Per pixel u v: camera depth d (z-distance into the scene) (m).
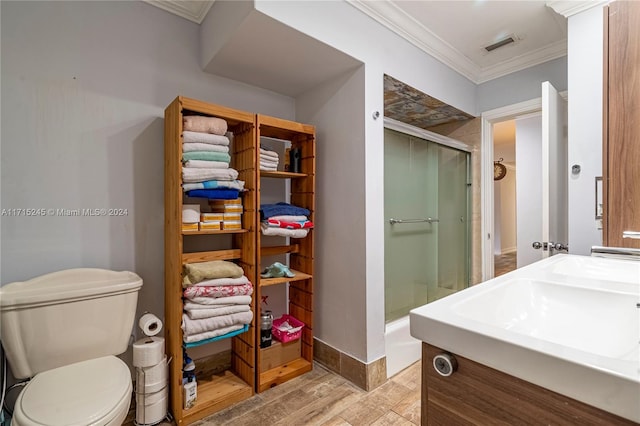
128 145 1.74
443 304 0.76
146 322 1.56
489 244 2.88
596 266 1.25
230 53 1.79
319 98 2.21
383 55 2.01
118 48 1.71
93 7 1.63
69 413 1.05
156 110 1.83
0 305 1.26
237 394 1.74
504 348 0.54
